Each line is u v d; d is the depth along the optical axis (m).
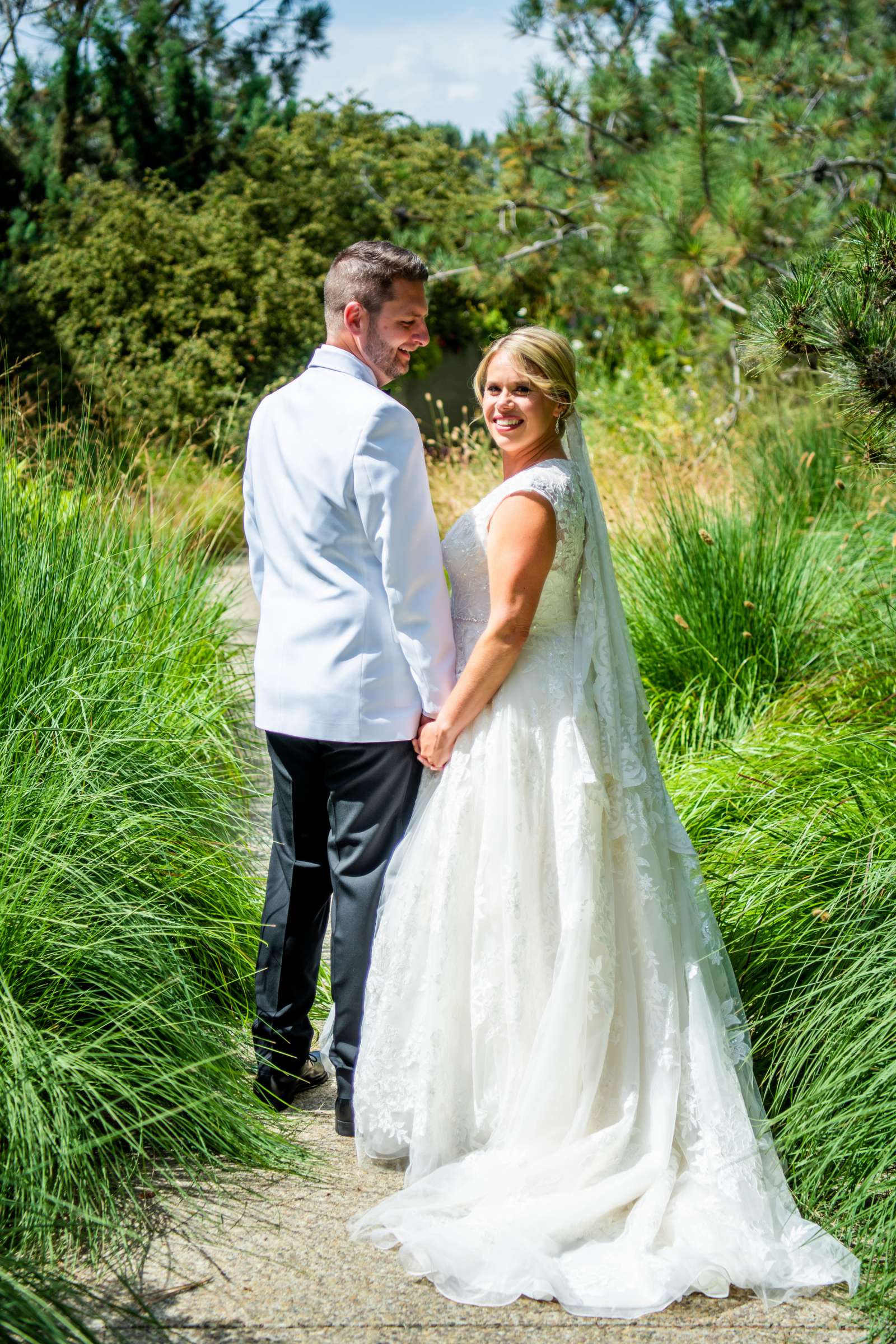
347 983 2.63
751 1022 2.68
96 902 2.64
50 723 3.02
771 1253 2.15
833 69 10.27
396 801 2.60
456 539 2.66
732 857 3.08
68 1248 2.15
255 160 15.82
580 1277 2.10
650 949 2.44
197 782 3.32
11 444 4.45
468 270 12.07
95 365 7.43
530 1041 2.39
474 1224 2.21
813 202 8.76
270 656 2.63
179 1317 1.99
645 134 11.33
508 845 2.43
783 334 2.72
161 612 4.25
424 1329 1.98
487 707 2.53
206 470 5.71
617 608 2.62
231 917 3.11
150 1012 2.54
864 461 2.86
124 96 16.48
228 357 11.92
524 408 2.57
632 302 10.88
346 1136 2.64
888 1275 2.09
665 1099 2.36
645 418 9.69
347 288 2.53
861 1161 2.33
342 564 2.54
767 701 4.23
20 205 16.95
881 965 2.54
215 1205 2.32
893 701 3.81
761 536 4.90
